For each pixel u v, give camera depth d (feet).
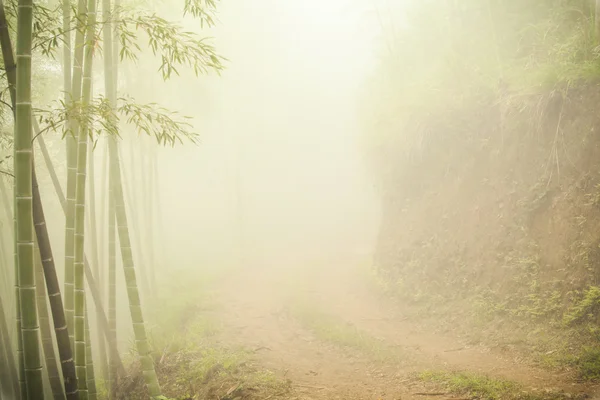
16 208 14.49
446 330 31.01
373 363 26.58
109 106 17.33
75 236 19.20
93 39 18.10
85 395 18.99
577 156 28.76
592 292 23.43
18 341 19.22
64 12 20.13
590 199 26.68
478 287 32.42
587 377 19.07
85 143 19.22
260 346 31.19
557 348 22.80
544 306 26.27
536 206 30.58
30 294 14.56
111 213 29.35
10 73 15.05
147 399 24.03
